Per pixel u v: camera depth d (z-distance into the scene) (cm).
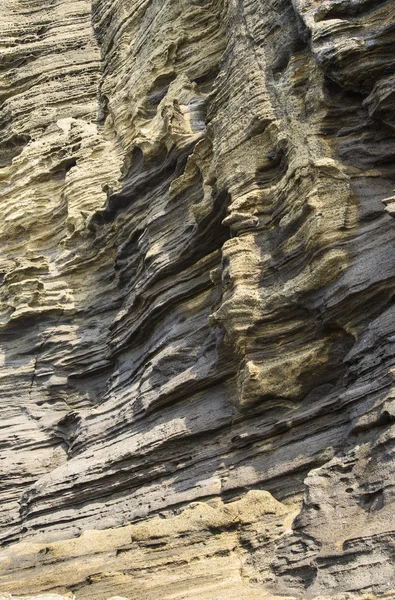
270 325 1284
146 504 1378
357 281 1157
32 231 2341
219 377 1380
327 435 1145
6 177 2498
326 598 887
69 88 2608
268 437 1247
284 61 1466
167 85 2069
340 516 977
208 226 1534
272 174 1406
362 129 1290
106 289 2031
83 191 2209
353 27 1304
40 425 1939
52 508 1565
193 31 2044
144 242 1769
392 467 951
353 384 1124
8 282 2202
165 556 1127
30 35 2848
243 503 1130
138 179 1902
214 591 1023
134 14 2419
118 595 1116
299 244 1264
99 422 1680
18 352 2086
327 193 1242
